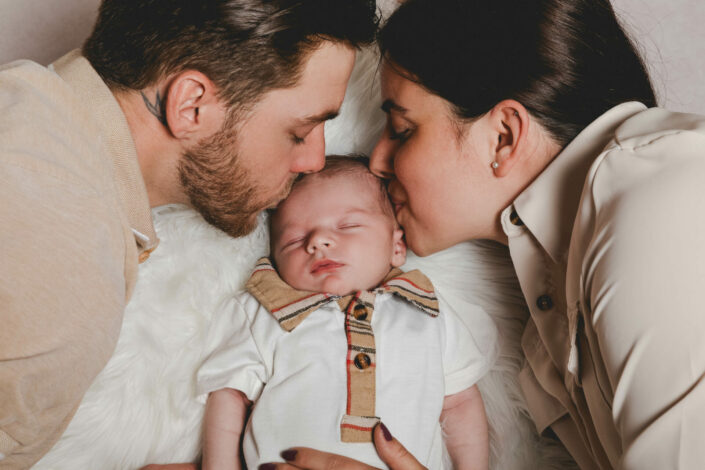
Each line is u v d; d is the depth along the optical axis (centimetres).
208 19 99
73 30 179
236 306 126
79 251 86
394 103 116
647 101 116
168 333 126
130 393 122
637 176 90
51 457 117
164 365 125
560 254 110
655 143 91
